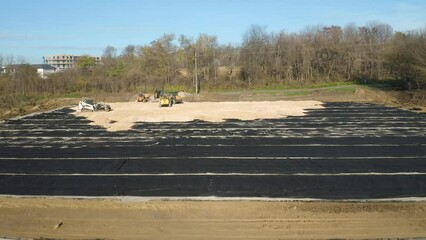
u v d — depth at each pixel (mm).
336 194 13461
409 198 12961
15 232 10375
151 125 29438
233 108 39344
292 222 10820
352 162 17797
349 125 28594
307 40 73750
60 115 36500
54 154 20219
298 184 14625
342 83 66062
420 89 48281
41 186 14781
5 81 63250
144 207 12234
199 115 34031
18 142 23625
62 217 11438
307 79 70438
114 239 9828
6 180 15625
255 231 10203
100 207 12281
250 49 73688
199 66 72188
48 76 68375
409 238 9680
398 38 68000
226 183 14844
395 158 18469
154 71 73812
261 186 14438
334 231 10164
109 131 27172
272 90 61219
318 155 19266
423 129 26422
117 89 66750
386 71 67062
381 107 39781
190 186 14539
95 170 17000
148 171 16688
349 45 71500
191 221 10992
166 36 75938
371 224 10633
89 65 76812
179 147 21391
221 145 21781
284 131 26250
